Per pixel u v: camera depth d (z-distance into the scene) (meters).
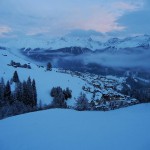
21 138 22.47
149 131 23.44
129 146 19.23
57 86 140.00
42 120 29.52
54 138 22.12
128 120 29.42
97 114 33.97
